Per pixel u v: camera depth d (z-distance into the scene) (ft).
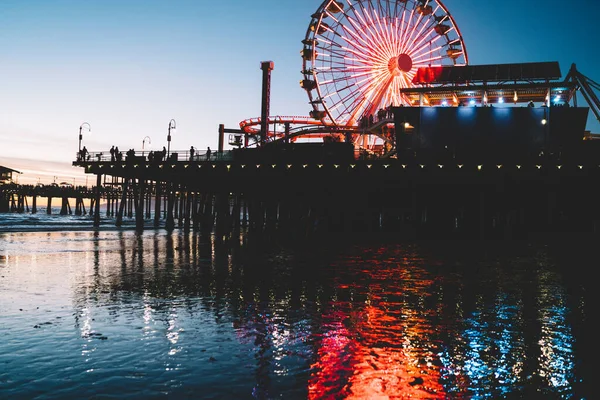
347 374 28.19
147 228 200.03
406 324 40.73
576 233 146.51
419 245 130.93
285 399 24.45
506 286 62.49
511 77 152.87
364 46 213.66
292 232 168.66
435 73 160.04
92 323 39.14
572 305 50.03
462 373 28.66
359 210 165.99
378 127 189.47
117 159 161.27
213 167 148.97
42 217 303.27
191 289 56.54
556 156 138.10
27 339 34.12
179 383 26.27
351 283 63.62
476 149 149.59
